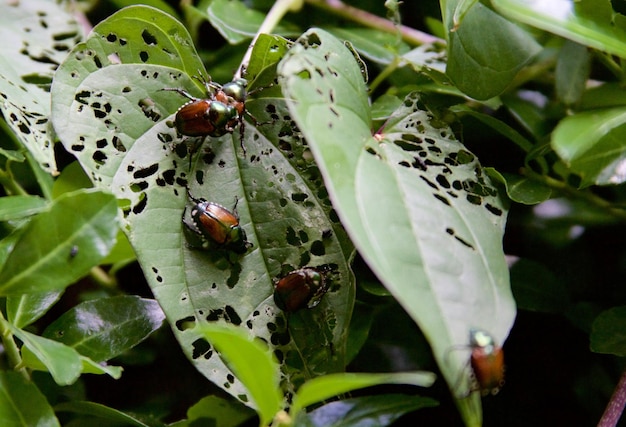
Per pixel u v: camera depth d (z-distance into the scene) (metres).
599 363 0.30
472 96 0.28
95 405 0.26
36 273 0.24
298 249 0.27
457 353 0.24
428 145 0.27
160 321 0.27
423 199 0.25
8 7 0.30
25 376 0.26
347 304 0.26
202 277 0.26
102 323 0.27
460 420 0.30
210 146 0.27
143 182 0.26
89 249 0.24
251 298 0.26
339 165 0.24
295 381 0.26
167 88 0.27
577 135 0.27
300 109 0.24
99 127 0.26
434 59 0.30
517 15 0.27
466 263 0.25
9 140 0.29
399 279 0.24
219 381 0.26
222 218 0.26
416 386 0.30
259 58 0.27
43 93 0.28
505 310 0.25
